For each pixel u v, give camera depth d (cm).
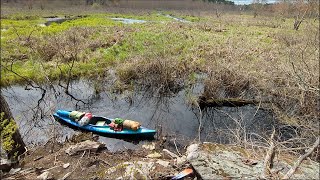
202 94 1246
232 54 1639
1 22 3297
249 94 1264
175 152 838
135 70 1441
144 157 757
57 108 1175
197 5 8000
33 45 1853
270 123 1044
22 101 1221
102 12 6056
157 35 2381
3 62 1543
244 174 493
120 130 948
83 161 686
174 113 1162
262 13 5100
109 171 604
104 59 1683
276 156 571
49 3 7000
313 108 975
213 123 1068
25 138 915
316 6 2652
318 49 1370
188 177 540
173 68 1443
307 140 760
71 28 2658
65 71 1496
